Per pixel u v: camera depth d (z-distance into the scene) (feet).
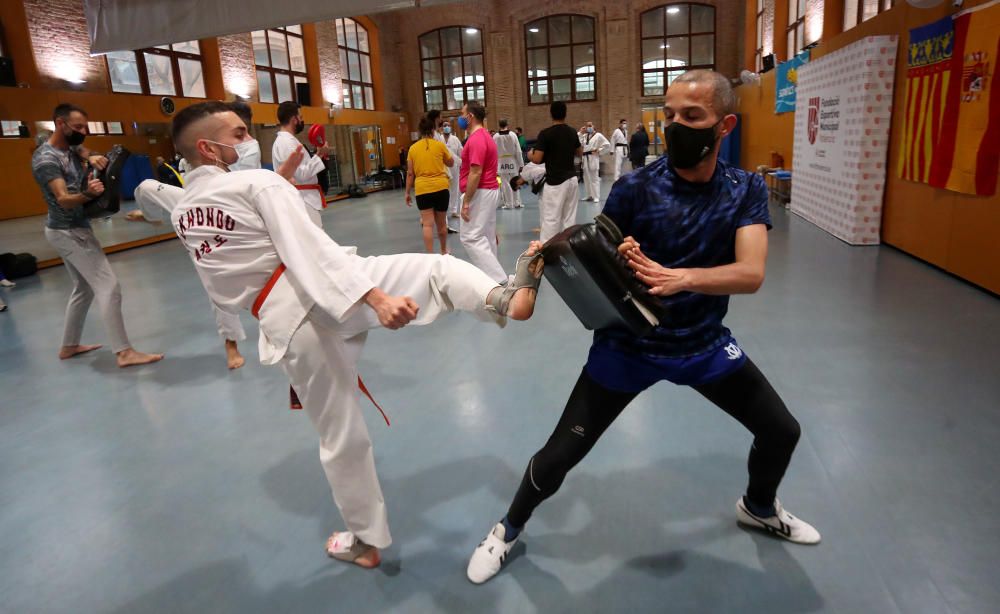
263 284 5.16
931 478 6.89
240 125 5.34
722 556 5.84
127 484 7.90
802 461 7.37
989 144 13.51
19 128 30.53
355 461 5.55
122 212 33.30
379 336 13.03
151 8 20.06
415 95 69.51
